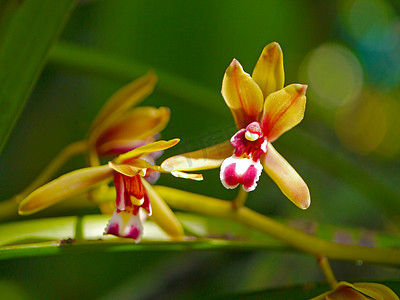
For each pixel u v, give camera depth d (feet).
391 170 1.56
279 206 1.33
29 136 1.31
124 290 1.23
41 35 0.89
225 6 1.37
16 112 0.89
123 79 1.15
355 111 1.80
